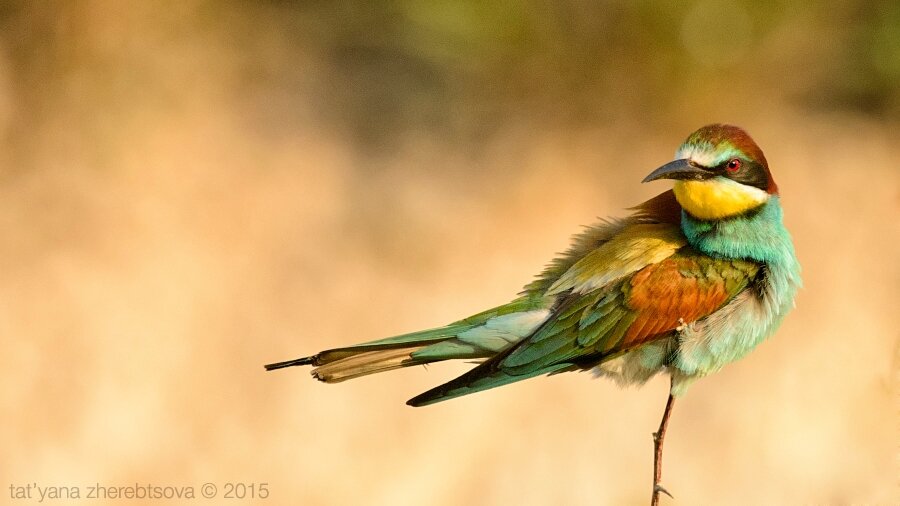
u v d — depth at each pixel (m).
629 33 15.46
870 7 15.82
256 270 14.38
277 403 13.58
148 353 13.74
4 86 15.12
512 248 14.59
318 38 16.31
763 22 15.54
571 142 15.45
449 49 15.66
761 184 7.43
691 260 7.43
